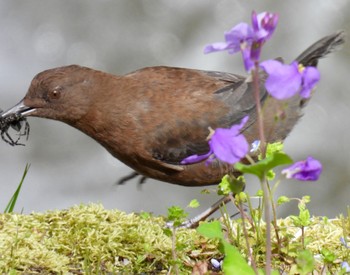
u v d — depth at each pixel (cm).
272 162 627
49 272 834
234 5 2191
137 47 2178
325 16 2145
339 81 2052
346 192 1933
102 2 2245
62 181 1997
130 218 942
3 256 837
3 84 2145
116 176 2006
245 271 717
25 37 2222
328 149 1986
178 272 830
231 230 898
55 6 2262
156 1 2225
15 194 1005
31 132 2061
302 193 1927
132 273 848
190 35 2175
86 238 876
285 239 885
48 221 929
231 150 639
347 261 862
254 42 627
